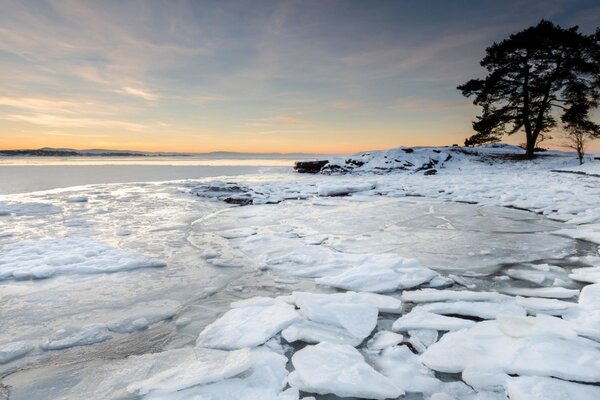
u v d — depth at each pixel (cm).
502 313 316
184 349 265
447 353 254
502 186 1317
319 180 1814
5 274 420
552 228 668
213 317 323
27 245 552
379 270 426
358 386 218
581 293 349
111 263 466
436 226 701
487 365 238
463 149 2894
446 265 462
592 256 486
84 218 800
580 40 2286
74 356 263
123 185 1502
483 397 214
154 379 226
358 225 719
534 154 2822
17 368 249
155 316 325
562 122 2397
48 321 316
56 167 3022
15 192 1263
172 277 426
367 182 1442
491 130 2725
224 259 497
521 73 2561
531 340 263
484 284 398
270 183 1597
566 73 2378
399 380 231
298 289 390
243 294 376
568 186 1239
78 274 434
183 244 578
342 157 2780
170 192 1280
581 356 242
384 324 310
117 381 230
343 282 396
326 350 260
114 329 302
